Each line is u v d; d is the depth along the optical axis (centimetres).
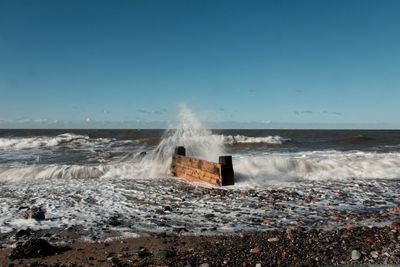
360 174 1377
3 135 4769
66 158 1822
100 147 2503
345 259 508
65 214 799
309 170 1420
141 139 3028
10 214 797
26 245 546
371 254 522
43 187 1129
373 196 991
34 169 1373
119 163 1600
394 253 521
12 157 1884
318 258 512
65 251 561
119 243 601
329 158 1568
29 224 721
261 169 1387
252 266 486
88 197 981
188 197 977
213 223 725
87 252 556
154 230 679
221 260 511
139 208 858
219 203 905
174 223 727
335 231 655
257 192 1035
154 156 1723
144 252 551
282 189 1084
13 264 504
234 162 1414
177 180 1272
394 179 1288
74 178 1333
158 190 1078
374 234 624
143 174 1407
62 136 3419
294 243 582
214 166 1155
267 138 2973
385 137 4247
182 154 1416
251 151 2150
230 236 636
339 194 1012
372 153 1969
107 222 734
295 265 489
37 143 2662
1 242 614
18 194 1022
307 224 714
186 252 550
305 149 2323
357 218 755
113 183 1205
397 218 755
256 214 796
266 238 616
